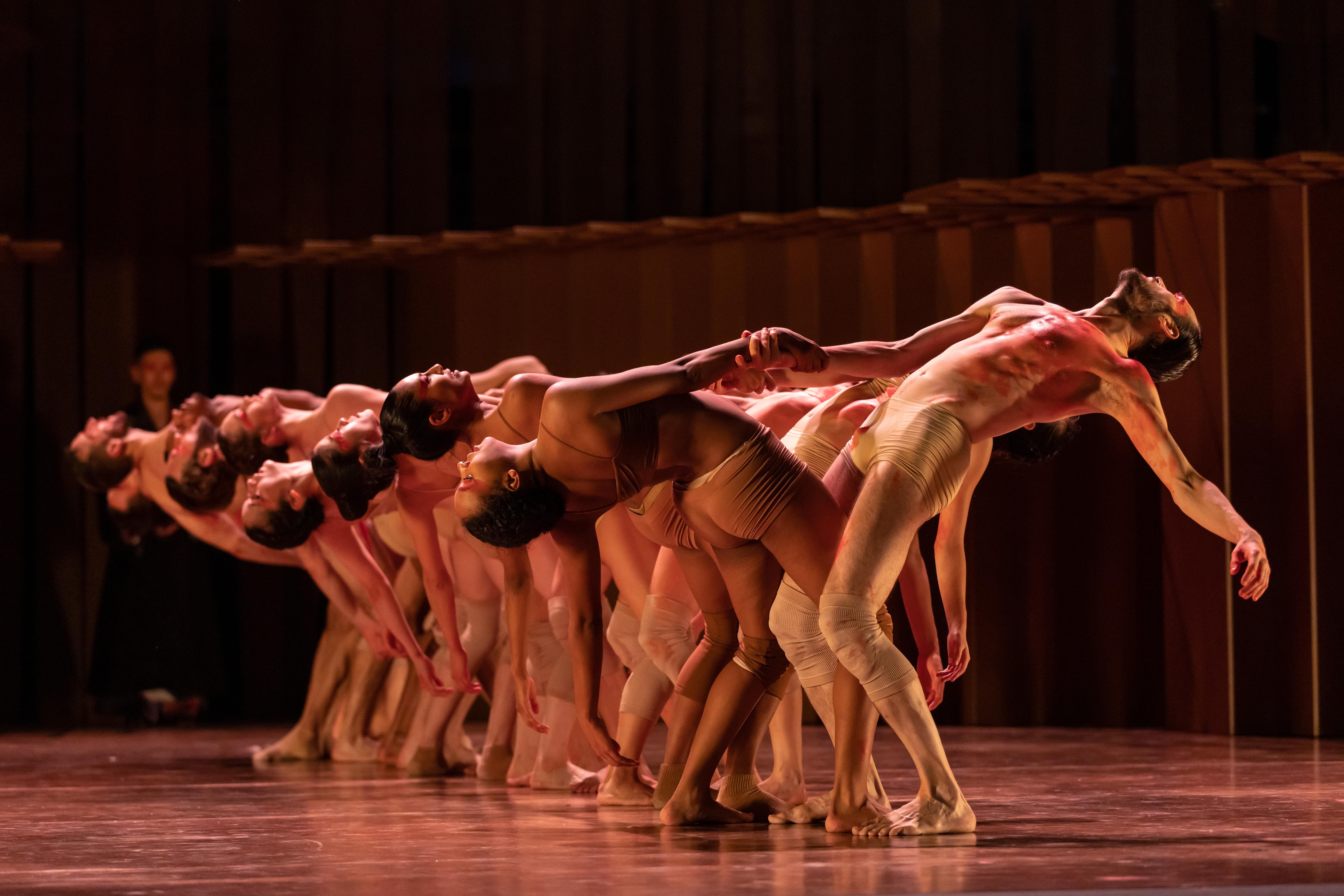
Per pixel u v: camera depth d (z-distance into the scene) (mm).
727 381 8180
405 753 12008
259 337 18766
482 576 11445
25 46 18422
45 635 17953
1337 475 13758
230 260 18328
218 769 12320
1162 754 12312
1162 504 14852
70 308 18516
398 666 12766
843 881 6113
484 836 7875
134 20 18625
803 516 7934
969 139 16500
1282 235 13969
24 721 18031
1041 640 15406
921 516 7859
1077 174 14023
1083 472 15359
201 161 18781
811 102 17250
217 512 12766
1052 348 8055
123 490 13508
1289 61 15211
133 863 6961
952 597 8859
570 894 5895
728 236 16984
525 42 18109
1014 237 15602
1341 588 13742
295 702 18266
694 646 9469
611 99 17812
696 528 8172
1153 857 6680
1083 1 15883
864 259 16500
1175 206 14547
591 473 7875
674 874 6410
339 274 18641
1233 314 14109
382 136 18547
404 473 9656
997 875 6207
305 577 18312
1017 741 13664
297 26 18578
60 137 18531
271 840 7789
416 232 18516
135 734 16203
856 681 7820
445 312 18344
